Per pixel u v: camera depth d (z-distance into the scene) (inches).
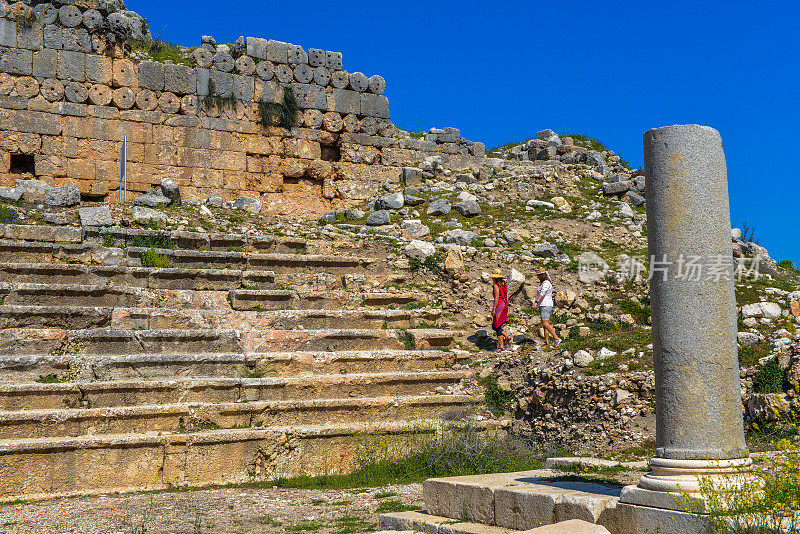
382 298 691.4
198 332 550.3
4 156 809.5
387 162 1021.2
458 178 1022.4
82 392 469.4
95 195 849.5
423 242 785.6
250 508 380.2
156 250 662.5
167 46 944.3
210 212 802.2
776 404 451.2
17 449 412.5
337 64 1000.2
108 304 579.2
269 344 573.3
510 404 578.2
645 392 514.9
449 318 696.4
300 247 758.5
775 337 554.6
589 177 1048.8
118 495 427.2
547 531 245.9
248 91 940.6
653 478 252.5
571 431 527.8
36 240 645.9
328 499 402.9
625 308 679.7
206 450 463.8
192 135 904.9
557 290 713.6
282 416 510.9
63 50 843.4
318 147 980.6
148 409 467.8
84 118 848.9
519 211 918.4
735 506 230.7
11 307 517.0
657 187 269.3
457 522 310.2
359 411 535.2
